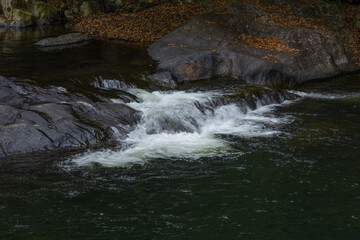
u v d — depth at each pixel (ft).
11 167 23.75
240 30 51.24
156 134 30.17
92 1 78.69
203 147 28.09
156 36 59.16
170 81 40.86
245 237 17.79
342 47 51.55
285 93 40.63
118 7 75.97
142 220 18.99
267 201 20.83
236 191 21.84
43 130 26.61
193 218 19.24
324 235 18.03
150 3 74.23
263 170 24.45
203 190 21.91
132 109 31.50
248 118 34.76
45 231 17.89
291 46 48.75
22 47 51.55
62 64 42.19
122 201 20.67
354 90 43.50
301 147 28.09
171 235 17.84
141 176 23.45
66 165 24.39
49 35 62.18
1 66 39.75
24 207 19.79
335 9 64.75
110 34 61.62
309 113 35.91
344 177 23.62
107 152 26.48
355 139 29.55
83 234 17.78
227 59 45.19
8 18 73.97
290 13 59.67
